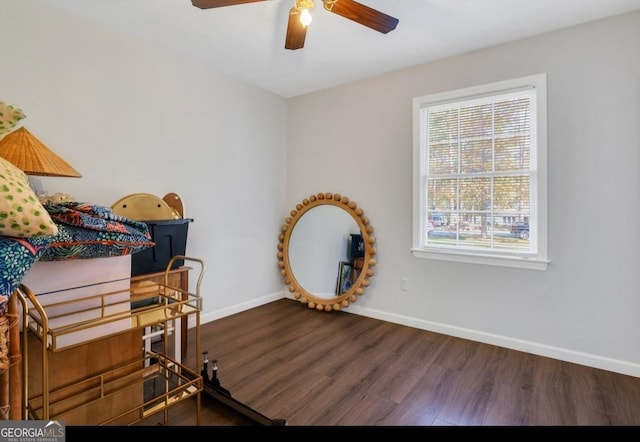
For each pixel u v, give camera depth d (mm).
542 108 2416
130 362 1460
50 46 2115
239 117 3344
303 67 3037
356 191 3377
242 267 3434
